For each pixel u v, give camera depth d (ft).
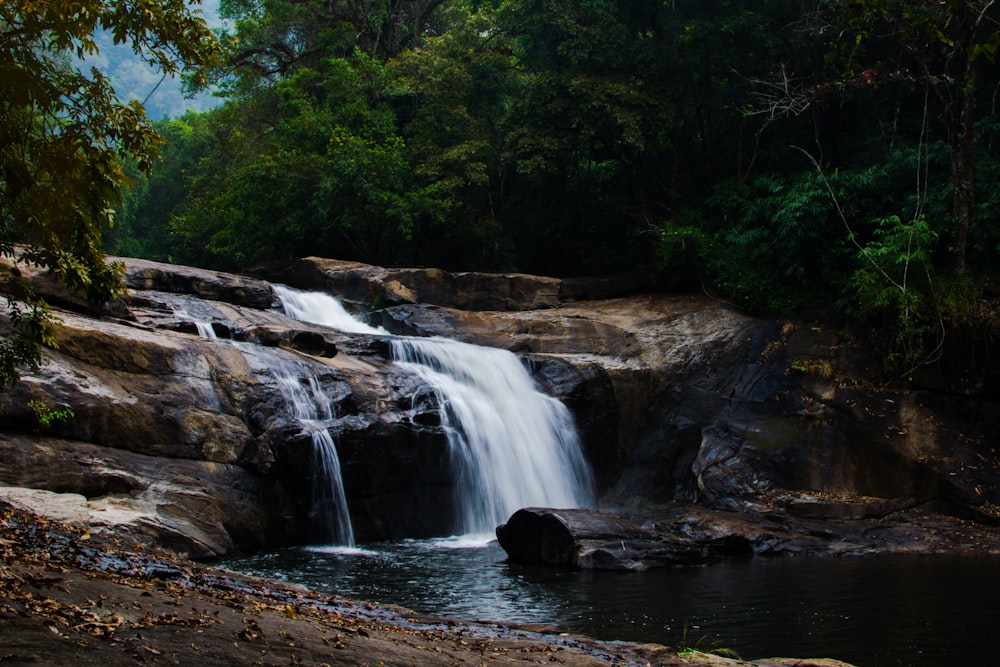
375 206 91.61
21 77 22.44
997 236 68.80
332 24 118.01
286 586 29.53
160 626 17.56
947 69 72.54
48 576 20.53
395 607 29.60
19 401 40.42
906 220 72.59
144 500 41.63
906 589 39.81
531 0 91.15
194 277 65.87
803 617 34.24
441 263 100.42
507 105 101.14
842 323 72.13
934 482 61.41
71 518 35.14
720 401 69.72
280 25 117.50
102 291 25.94
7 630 15.19
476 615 33.73
